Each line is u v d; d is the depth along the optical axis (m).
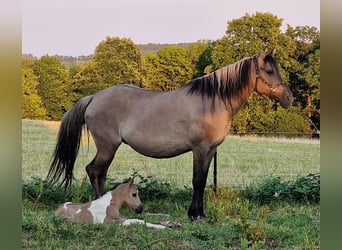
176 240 5.67
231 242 5.62
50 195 7.73
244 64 6.82
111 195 6.48
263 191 7.93
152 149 6.88
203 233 5.76
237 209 7.28
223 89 6.70
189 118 6.64
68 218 6.29
